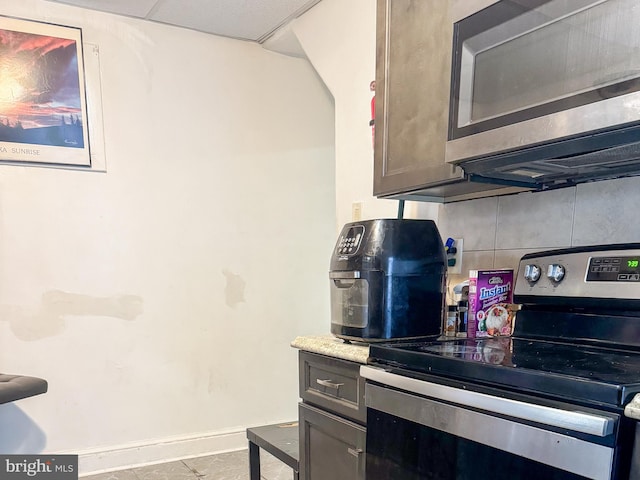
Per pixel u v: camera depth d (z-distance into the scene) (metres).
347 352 1.35
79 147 2.40
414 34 1.40
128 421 2.54
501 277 1.46
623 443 0.72
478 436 0.90
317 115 3.05
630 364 0.92
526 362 0.94
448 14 1.27
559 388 0.80
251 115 2.85
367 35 2.08
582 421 0.74
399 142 1.48
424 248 1.43
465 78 1.19
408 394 1.07
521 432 0.83
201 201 2.72
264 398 2.90
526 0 1.04
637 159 1.08
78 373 2.43
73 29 2.37
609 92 0.89
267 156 2.90
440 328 1.46
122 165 2.51
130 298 2.54
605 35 0.90
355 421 1.33
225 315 2.79
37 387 1.88
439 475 0.99
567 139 0.97
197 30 2.67
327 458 1.46
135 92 2.53
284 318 2.96
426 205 1.84
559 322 1.26
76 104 2.39
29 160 2.30
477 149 1.13
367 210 2.12
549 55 1.00
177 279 2.66
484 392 0.91
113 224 2.50
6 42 2.23
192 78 2.68
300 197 3.01
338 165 2.29
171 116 2.63
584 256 1.20
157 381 2.61
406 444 1.08
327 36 2.33
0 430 2.26
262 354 2.90
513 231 1.50
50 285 2.36
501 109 1.11
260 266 2.89
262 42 2.83
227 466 2.52
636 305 1.08
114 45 2.47
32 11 2.29
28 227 2.31
